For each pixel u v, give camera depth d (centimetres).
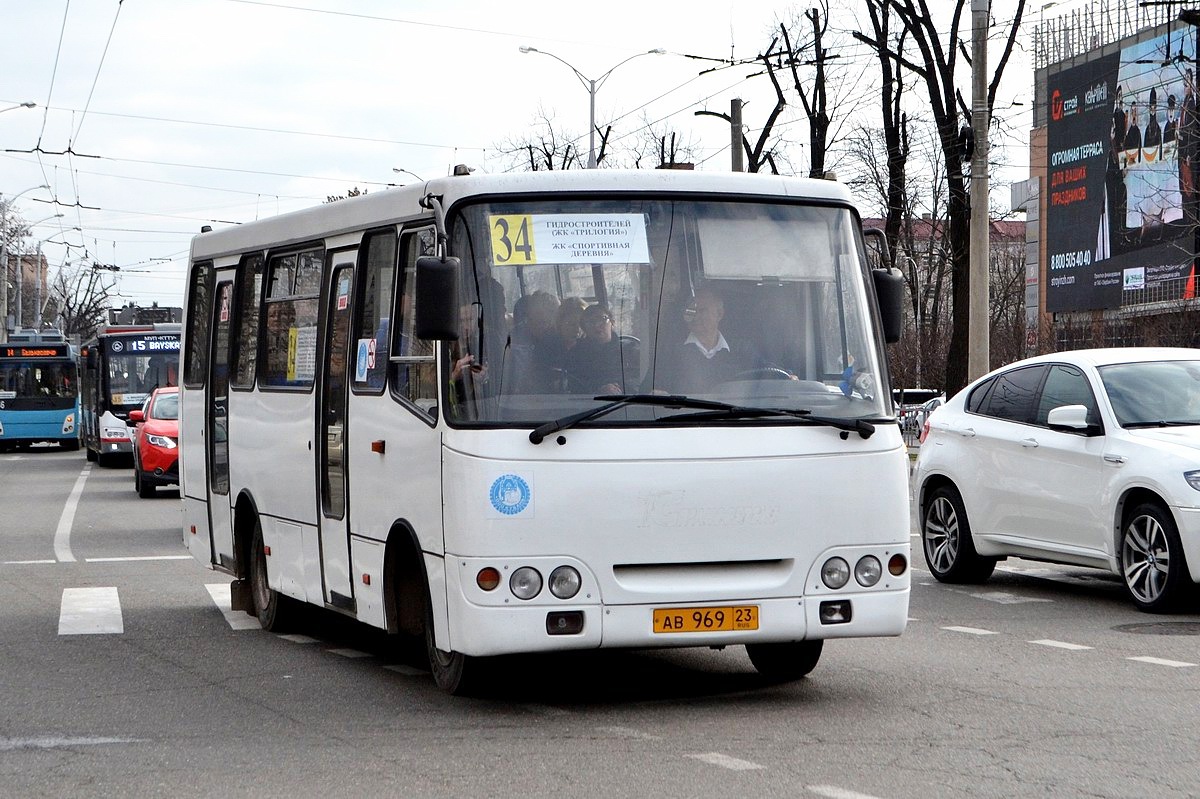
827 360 841
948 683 915
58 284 11350
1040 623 1167
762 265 842
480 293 810
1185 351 1319
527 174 831
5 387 5412
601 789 654
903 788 648
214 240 1313
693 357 819
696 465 800
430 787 665
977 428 1389
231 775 702
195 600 1402
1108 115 6988
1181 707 833
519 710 845
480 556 784
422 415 841
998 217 5819
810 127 4238
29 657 1078
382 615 915
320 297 1044
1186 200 6378
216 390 1284
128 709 878
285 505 1107
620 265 823
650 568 799
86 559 1780
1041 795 635
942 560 1427
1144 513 1198
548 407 796
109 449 4128
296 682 962
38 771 719
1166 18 6594
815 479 816
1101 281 7062
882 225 5275
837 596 819
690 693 892
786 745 740
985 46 2594
